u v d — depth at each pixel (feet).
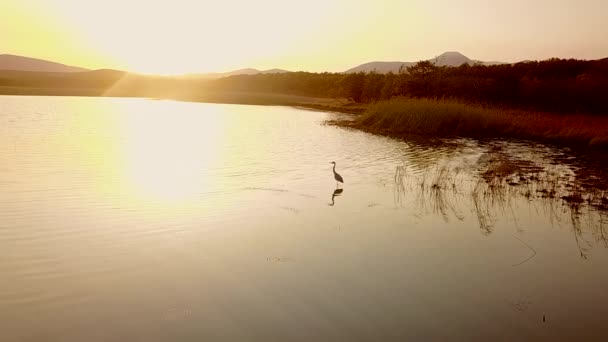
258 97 257.14
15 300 19.16
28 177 40.60
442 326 18.75
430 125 92.02
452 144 74.90
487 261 26.09
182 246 25.95
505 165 53.31
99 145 62.28
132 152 57.82
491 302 21.12
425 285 22.63
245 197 37.29
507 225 32.89
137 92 278.87
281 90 332.80
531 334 18.38
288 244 27.32
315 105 197.36
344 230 30.48
